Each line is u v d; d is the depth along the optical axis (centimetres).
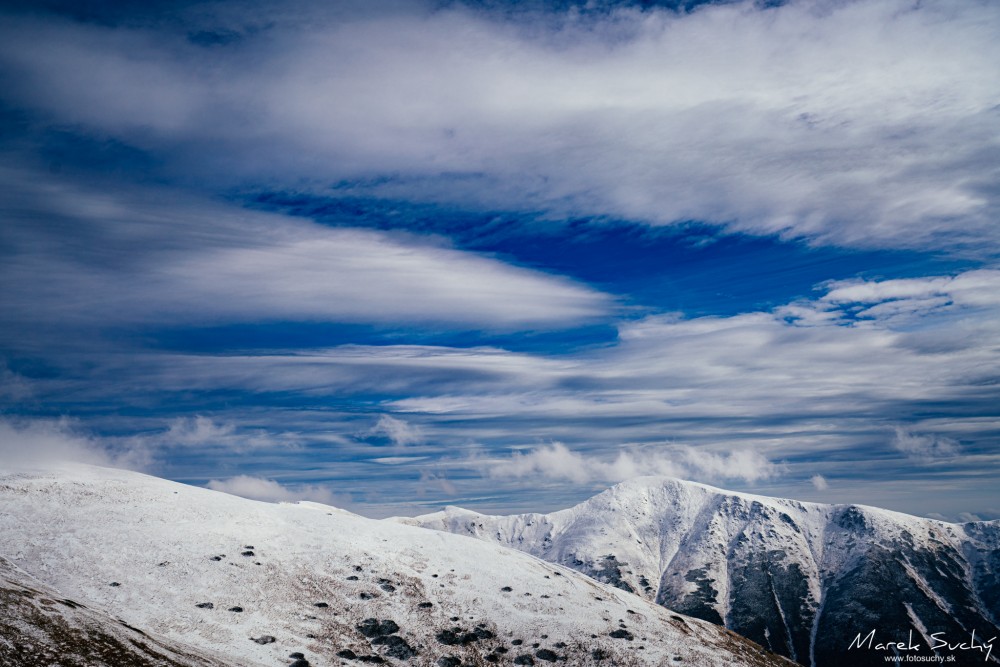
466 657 8981
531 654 9369
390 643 8862
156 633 6806
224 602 8575
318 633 8538
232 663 6469
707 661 9962
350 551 11281
